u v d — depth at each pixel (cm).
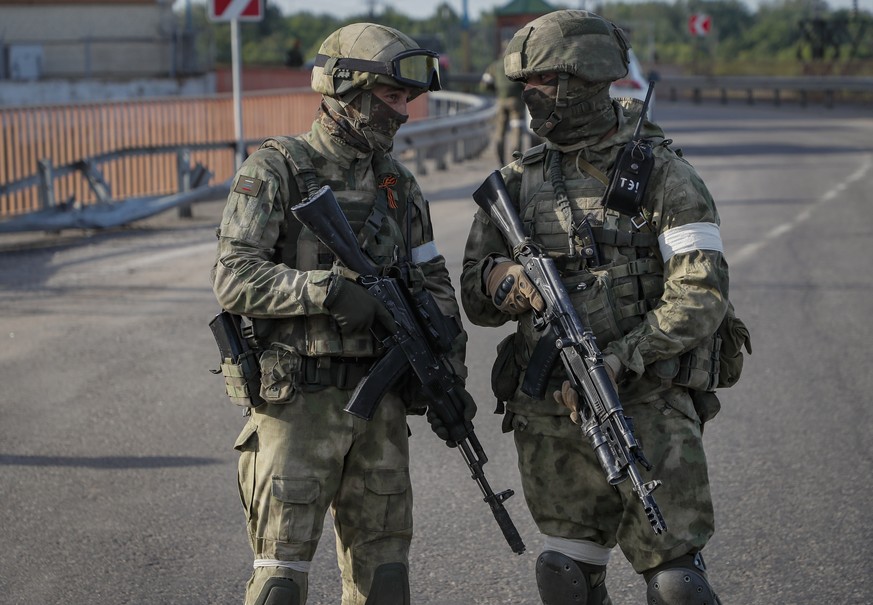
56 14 3044
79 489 520
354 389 325
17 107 1266
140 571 438
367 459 332
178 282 960
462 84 4662
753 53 8256
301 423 323
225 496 513
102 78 2881
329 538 472
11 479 531
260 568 323
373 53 322
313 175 331
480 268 347
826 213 1310
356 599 337
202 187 1358
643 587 429
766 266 1010
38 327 812
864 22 4712
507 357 351
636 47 7950
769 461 550
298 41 3453
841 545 457
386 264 335
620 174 324
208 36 3148
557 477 339
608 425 307
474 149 2088
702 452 326
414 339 327
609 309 325
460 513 496
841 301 878
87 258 1077
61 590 422
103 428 602
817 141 2331
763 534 469
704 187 327
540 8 4531
